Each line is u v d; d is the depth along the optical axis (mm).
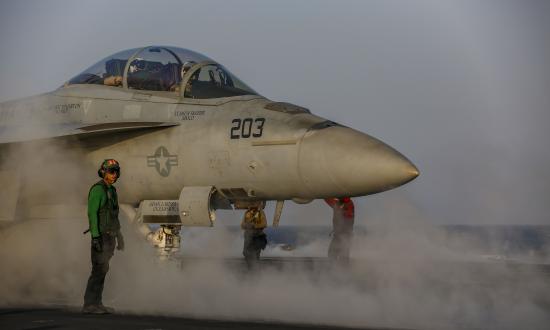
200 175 17234
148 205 18141
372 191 15500
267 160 16266
